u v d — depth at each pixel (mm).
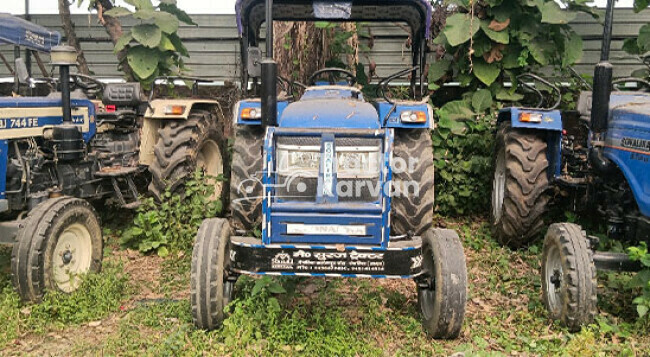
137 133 6254
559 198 5938
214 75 9109
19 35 5641
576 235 3896
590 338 3586
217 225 3717
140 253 5418
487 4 7285
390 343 3676
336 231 3416
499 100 7867
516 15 7426
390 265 3391
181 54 8336
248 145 4672
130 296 4410
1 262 4953
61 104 5047
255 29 5531
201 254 3570
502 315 4059
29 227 4078
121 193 5797
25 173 4590
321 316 3928
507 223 5332
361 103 4098
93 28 9156
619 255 3850
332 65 7762
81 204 4469
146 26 7750
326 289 4418
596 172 4547
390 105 4469
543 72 8391
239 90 8812
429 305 3842
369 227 3404
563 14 7141
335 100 4156
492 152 6156
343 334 3631
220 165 6480
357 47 8352
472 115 6941
